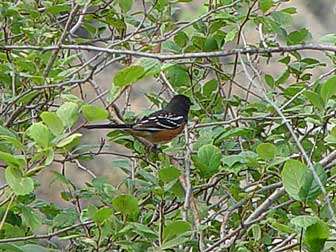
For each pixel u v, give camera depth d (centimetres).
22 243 470
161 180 473
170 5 658
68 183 494
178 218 510
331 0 1298
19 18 629
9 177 351
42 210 551
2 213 456
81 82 535
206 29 659
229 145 615
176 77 664
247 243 477
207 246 513
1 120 570
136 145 633
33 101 686
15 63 549
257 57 704
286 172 388
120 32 670
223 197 598
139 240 460
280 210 540
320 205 437
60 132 374
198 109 678
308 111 571
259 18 600
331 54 663
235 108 768
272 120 609
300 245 387
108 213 414
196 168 528
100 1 625
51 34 613
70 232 521
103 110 380
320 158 586
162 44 653
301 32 650
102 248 452
